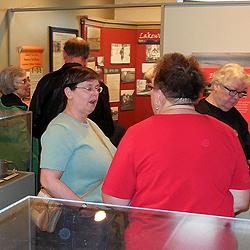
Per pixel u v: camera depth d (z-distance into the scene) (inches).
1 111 117.2
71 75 77.7
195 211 55.8
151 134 57.4
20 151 116.0
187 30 138.1
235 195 59.3
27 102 166.9
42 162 74.6
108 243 72.5
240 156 59.0
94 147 77.5
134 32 228.2
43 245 76.4
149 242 68.9
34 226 78.0
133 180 58.5
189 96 58.1
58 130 74.9
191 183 55.7
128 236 70.4
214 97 96.6
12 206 79.3
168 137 56.7
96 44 211.6
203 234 65.5
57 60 192.5
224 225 63.3
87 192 76.2
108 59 219.0
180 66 57.6
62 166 74.3
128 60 227.8
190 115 58.0
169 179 56.2
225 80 93.5
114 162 59.7
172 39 140.0
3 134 112.0
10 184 101.2
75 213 75.4
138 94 231.3
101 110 120.9
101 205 71.9
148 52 227.1
